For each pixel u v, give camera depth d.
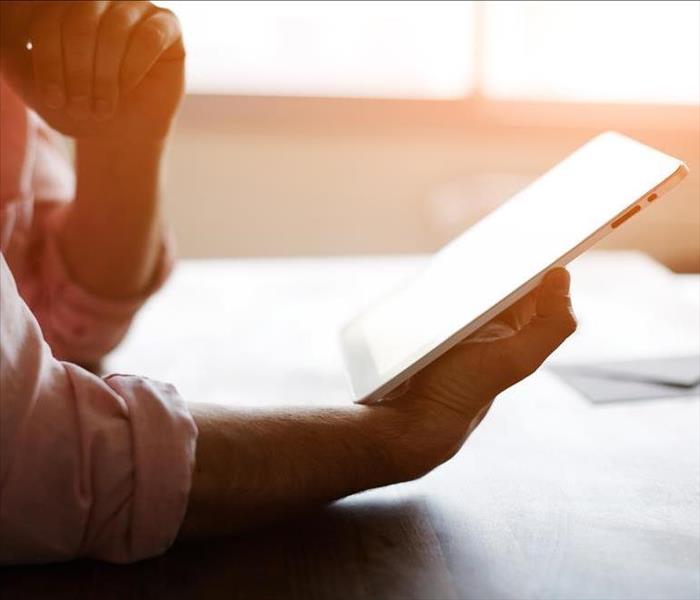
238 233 2.09
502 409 0.87
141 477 0.58
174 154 2.03
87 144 1.09
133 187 1.09
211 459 0.61
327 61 2.05
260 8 2.02
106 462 0.57
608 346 1.06
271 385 0.98
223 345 1.13
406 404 0.68
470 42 2.00
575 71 1.77
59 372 0.59
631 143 0.75
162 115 1.04
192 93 2.00
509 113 1.99
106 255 1.11
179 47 1.01
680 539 0.63
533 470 0.74
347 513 0.67
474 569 0.59
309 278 1.45
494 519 0.66
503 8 1.96
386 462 0.66
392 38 2.04
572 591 0.56
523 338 0.65
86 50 0.82
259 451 0.62
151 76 1.01
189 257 2.09
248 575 0.59
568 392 0.92
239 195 2.07
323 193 2.09
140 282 1.13
